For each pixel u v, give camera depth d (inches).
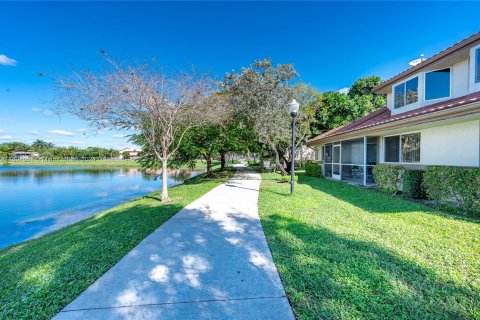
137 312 93.2
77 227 240.5
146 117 321.1
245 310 93.4
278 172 836.0
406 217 220.2
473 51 291.6
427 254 139.9
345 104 870.4
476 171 216.7
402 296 99.6
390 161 436.5
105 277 120.0
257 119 509.4
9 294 107.4
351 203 289.7
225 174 771.4
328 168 658.8
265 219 220.5
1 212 411.8
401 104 412.2
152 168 573.0
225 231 188.5
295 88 639.8
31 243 213.2
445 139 315.6
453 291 103.0
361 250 146.1
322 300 98.4
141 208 283.1
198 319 88.7
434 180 260.2
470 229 182.2
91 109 274.8
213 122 402.0
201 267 128.6
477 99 210.1
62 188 712.4
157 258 140.7
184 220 222.5
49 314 93.0
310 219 217.9
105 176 1142.3
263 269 125.4
